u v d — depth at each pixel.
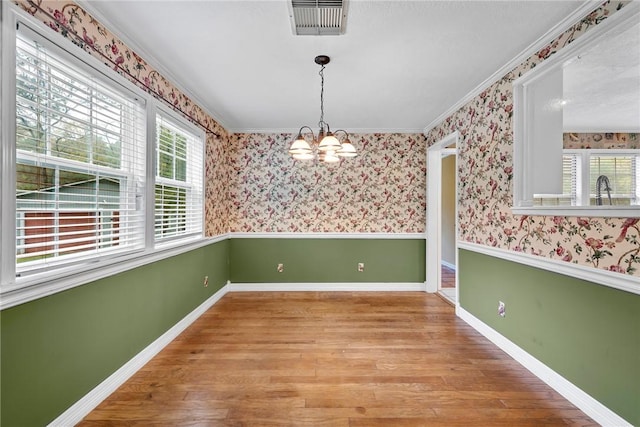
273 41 1.94
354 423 1.53
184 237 2.87
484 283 2.61
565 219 1.77
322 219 4.04
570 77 2.09
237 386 1.84
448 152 4.00
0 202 1.20
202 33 1.86
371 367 2.07
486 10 1.63
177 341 2.48
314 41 1.94
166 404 1.67
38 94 1.37
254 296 3.80
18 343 1.25
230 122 3.73
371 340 2.50
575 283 1.70
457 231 3.12
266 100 2.98
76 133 1.59
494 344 2.44
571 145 2.86
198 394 1.76
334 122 3.71
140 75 2.07
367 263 4.05
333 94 2.83
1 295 1.16
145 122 2.14
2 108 1.20
